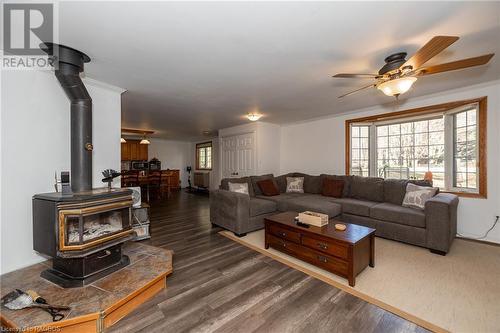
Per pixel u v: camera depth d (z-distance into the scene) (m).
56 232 1.72
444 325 1.54
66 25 1.59
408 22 1.60
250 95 3.36
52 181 2.27
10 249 1.98
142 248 2.57
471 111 3.27
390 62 2.06
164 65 2.29
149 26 1.61
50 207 1.77
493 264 2.41
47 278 1.85
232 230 3.49
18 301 1.48
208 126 6.16
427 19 1.57
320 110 4.32
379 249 2.85
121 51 1.99
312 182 4.73
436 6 1.43
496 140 2.98
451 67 1.84
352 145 4.63
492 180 3.02
